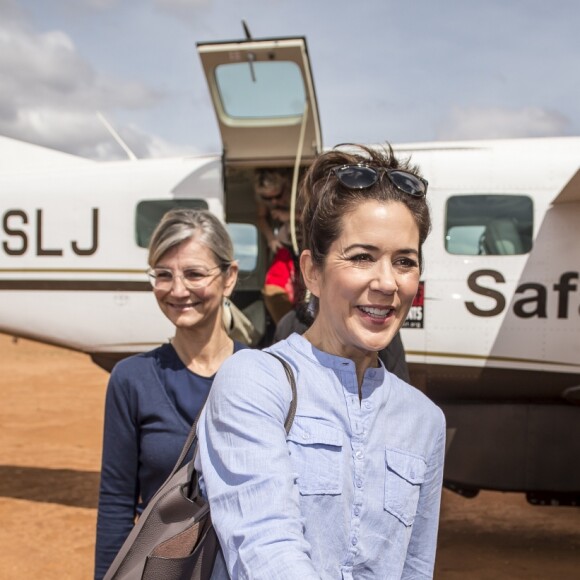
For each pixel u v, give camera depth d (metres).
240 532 1.22
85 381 16.56
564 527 6.73
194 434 1.70
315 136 5.96
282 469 1.27
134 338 6.84
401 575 1.55
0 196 7.03
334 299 1.45
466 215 6.13
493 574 5.38
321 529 1.33
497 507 7.47
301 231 1.62
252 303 7.09
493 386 6.09
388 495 1.42
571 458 5.93
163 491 1.61
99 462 8.90
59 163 7.22
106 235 6.84
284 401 1.38
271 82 5.56
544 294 5.96
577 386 5.87
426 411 1.56
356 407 1.43
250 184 7.11
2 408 12.56
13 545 5.84
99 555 2.40
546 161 6.06
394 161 1.57
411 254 1.45
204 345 2.55
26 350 24.12
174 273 2.51
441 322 6.09
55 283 6.95
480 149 6.22
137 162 6.91
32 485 7.74
